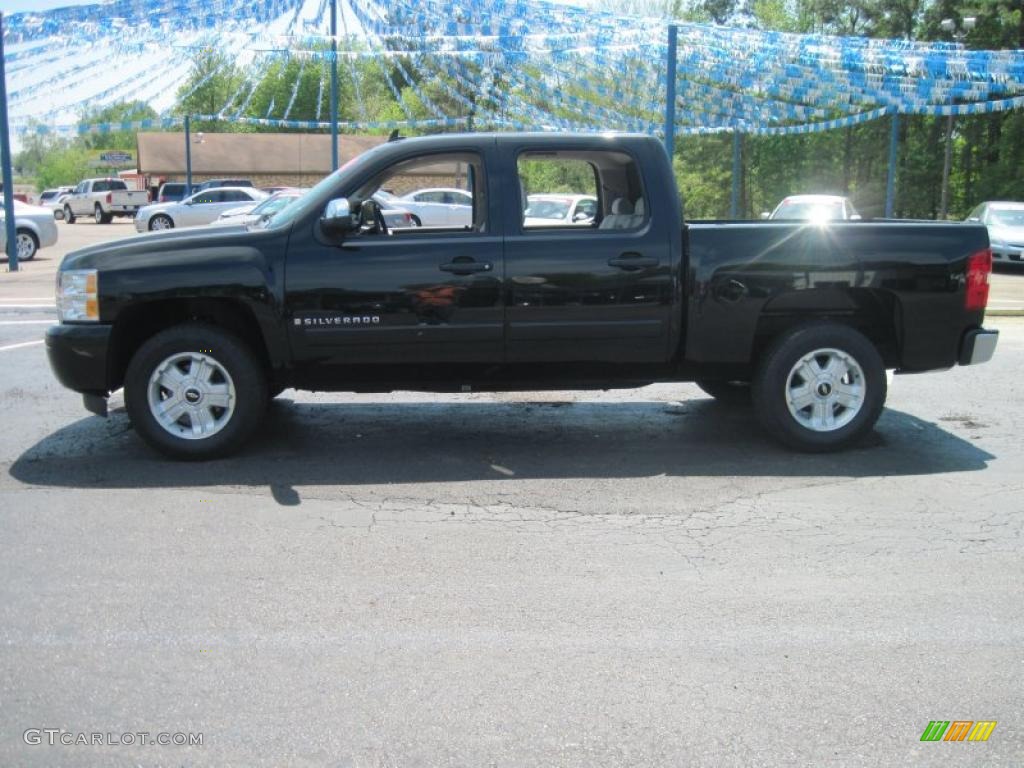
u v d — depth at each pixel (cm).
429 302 614
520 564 464
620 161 646
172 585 437
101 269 604
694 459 645
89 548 480
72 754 310
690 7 4878
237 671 362
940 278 641
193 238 617
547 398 839
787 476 607
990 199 3825
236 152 5066
